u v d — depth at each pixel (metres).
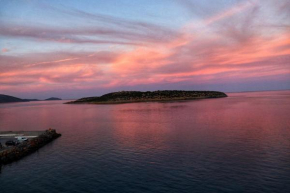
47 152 47.38
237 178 30.44
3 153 42.19
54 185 30.77
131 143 52.03
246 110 120.19
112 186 29.64
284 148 42.91
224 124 74.44
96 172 34.69
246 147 44.66
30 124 98.81
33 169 37.19
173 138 55.56
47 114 153.12
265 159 37.22
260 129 62.78
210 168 34.25
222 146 46.09
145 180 31.02
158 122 86.06
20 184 31.55
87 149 48.41
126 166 36.69
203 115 103.19
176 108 151.00
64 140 59.22
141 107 175.38
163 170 34.25
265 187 27.73
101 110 165.88
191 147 46.28
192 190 27.70
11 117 139.00
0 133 69.62
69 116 130.00
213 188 28.00
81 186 30.08
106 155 43.25
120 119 101.88
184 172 33.12
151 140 54.34
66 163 39.59
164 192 27.52
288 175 30.70
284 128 62.97
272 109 120.31
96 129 76.19
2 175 35.00
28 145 49.22
